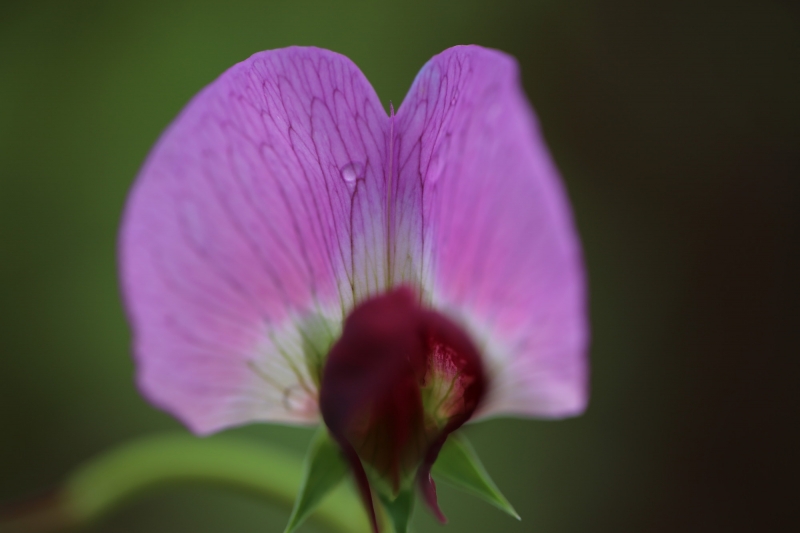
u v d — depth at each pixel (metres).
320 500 0.15
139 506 0.30
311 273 0.15
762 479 0.36
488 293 0.14
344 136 0.14
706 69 0.40
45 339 0.30
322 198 0.14
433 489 0.14
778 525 0.35
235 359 0.15
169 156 0.14
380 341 0.14
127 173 0.32
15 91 0.32
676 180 0.39
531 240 0.14
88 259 0.31
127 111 0.32
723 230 0.39
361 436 0.14
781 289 0.38
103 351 0.30
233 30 0.33
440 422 0.14
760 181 0.39
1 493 0.29
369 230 0.14
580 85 0.39
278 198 0.14
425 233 0.14
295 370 0.15
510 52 0.38
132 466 0.17
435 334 0.14
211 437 0.17
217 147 0.14
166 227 0.14
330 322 0.15
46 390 0.30
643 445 0.33
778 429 0.36
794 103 0.40
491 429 0.31
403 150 0.14
